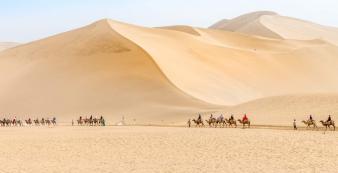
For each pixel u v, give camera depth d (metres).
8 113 100.25
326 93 74.56
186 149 36.78
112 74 105.81
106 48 115.50
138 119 84.94
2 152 36.56
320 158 30.95
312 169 26.84
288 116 64.75
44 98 103.31
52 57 118.69
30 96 105.12
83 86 103.94
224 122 61.66
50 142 43.28
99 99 98.62
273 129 54.88
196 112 84.56
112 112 92.62
